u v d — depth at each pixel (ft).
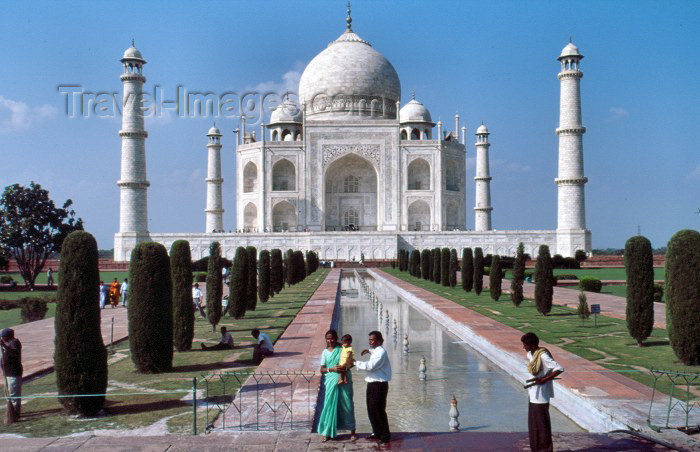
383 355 52.80
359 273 304.91
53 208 231.71
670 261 83.97
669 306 84.12
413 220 389.80
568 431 63.62
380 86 419.74
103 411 64.90
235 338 108.27
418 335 125.70
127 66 330.95
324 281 237.86
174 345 96.94
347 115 411.95
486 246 340.39
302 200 373.61
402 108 427.33
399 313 161.27
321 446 51.47
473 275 191.01
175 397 69.21
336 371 53.78
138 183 329.11
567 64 324.39
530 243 339.16
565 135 323.16
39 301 142.20
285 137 409.49
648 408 61.82
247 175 396.37
